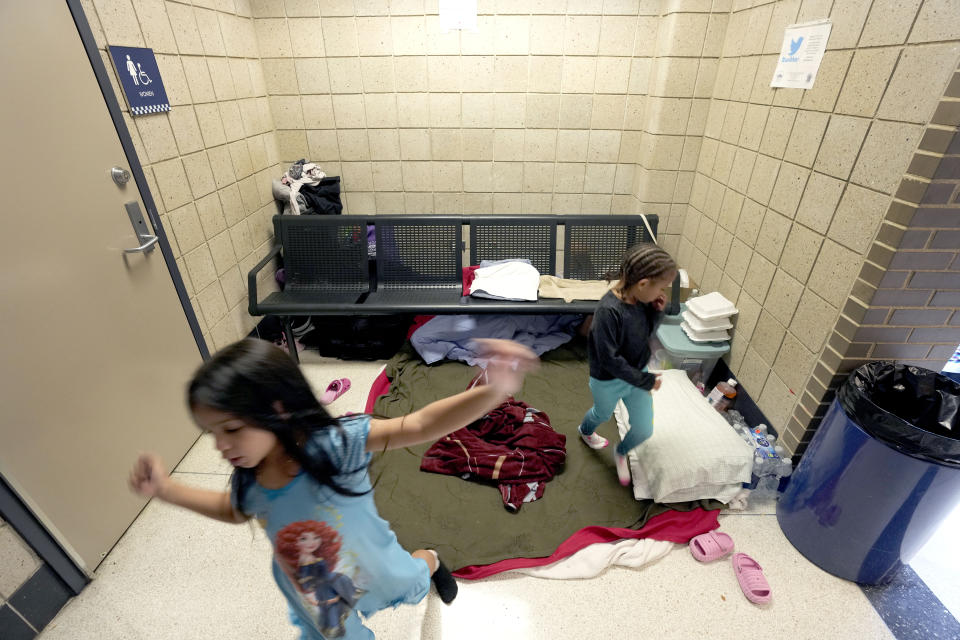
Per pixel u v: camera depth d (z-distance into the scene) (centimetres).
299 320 312
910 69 133
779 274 195
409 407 234
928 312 148
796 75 183
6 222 130
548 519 177
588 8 255
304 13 263
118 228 169
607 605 150
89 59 156
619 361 148
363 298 267
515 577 158
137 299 180
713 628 143
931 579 157
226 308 248
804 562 163
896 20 137
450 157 299
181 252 209
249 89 266
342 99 285
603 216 281
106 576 159
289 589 96
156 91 191
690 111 262
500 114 284
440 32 263
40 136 139
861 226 151
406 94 281
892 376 149
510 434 210
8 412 132
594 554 162
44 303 142
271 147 294
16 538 136
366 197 315
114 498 168
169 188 200
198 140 220
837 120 162
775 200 198
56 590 148
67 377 150
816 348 172
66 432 149
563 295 260
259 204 281
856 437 138
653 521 174
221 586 156
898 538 141
